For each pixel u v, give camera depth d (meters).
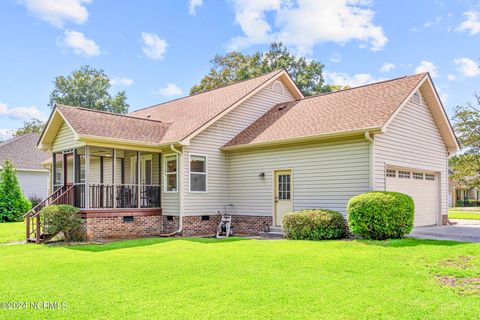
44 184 31.28
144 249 11.16
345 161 13.01
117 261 9.25
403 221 11.61
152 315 5.32
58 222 13.09
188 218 15.27
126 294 6.34
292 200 14.46
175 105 21.11
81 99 50.25
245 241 12.52
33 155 31.88
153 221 15.61
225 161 16.77
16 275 7.95
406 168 14.30
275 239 13.10
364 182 12.48
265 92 18.56
